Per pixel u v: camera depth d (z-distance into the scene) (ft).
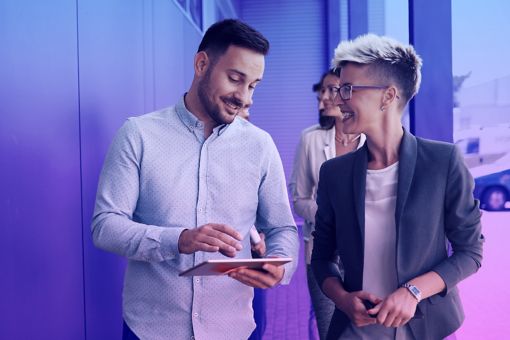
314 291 10.07
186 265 6.17
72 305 7.95
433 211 5.65
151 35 13.73
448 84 10.14
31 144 6.68
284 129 38.27
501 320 10.79
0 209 5.95
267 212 6.72
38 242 6.85
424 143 5.93
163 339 6.17
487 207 10.96
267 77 38.42
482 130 10.62
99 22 9.29
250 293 6.49
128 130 6.20
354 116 6.06
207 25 27.14
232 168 6.38
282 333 17.02
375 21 18.62
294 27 38.24
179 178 6.22
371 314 5.52
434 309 5.69
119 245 5.74
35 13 6.82
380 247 5.92
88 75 8.70
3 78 6.01
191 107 6.40
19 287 6.35
